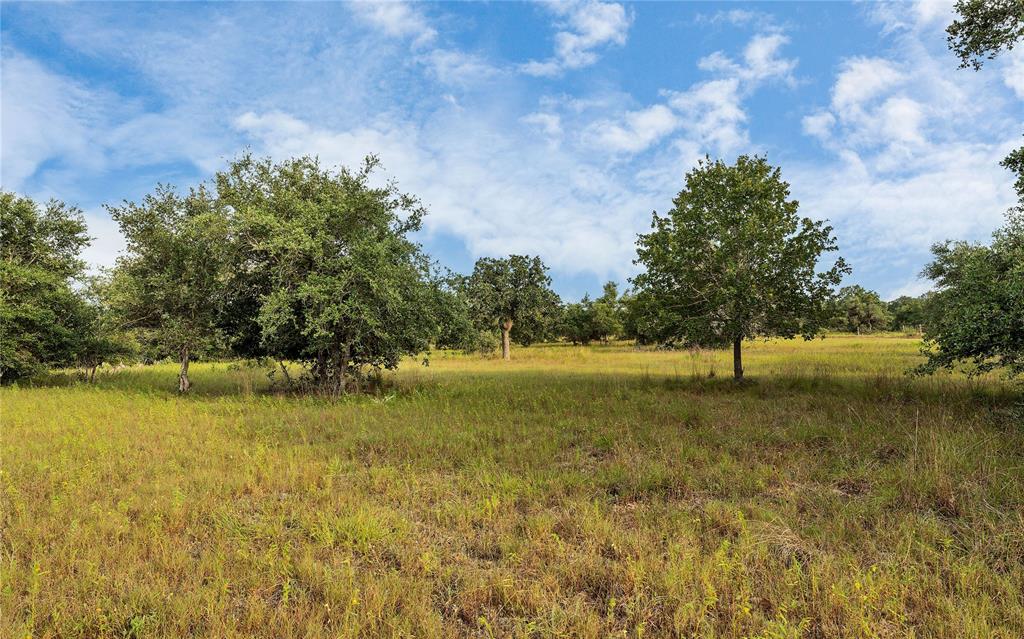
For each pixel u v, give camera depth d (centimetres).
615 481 685
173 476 711
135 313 1897
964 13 1229
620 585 429
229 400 1501
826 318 1661
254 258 1716
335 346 1730
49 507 590
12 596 400
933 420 934
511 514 577
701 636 357
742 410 1172
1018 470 651
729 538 512
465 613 401
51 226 2220
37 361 2069
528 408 1304
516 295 4684
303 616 386
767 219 1672
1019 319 931
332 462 770
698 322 1684
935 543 489
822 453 789
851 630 360
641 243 1855
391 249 1708
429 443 895
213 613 386
